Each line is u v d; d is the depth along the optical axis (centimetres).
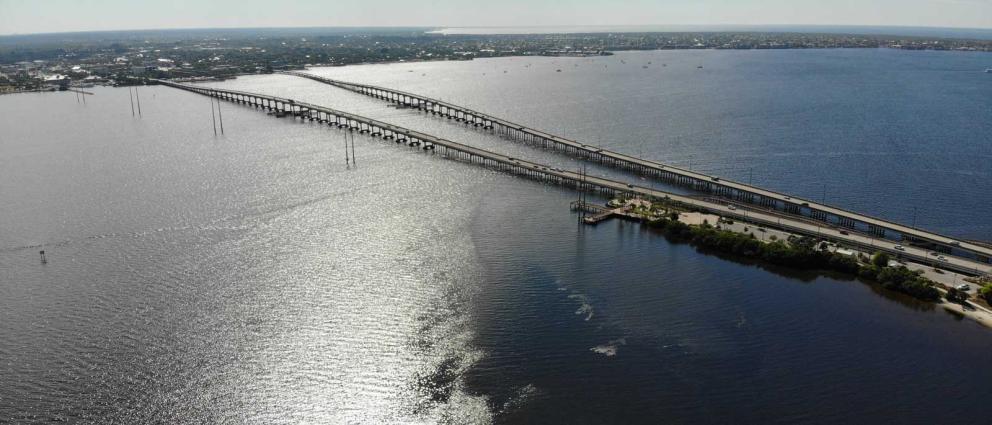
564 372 10675
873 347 11581
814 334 12019
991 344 11681
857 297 13612
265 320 12150
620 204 19425
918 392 10288
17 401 9700
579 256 15600
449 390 10181
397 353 11138
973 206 19625
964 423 9550
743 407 9869
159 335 11581
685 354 11256
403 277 14125
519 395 10081
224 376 10419
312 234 16775
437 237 16625
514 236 16875
